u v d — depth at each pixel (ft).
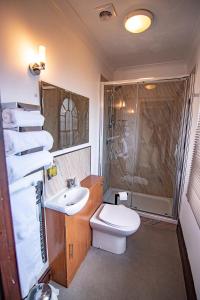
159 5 4.73
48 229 4.70
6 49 3.37
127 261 5.75
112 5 4.72
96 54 7.66
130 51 7.73
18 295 2.49
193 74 6.89
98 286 4.85
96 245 6.33
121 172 10.41
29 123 3.48
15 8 3.50
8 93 3.47
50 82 4.68
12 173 3.08
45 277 4.70
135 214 6.23
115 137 10.22
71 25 5.43
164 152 9.52
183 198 7.26
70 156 5.95
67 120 5.59
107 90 9.15
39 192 4.40
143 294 4.65
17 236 3.60
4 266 2.18
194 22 5.53
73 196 5.57
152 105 9.30
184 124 7.36
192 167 5.94
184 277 5.17
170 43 6.97
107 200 9.63
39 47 3.98
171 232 7.39
